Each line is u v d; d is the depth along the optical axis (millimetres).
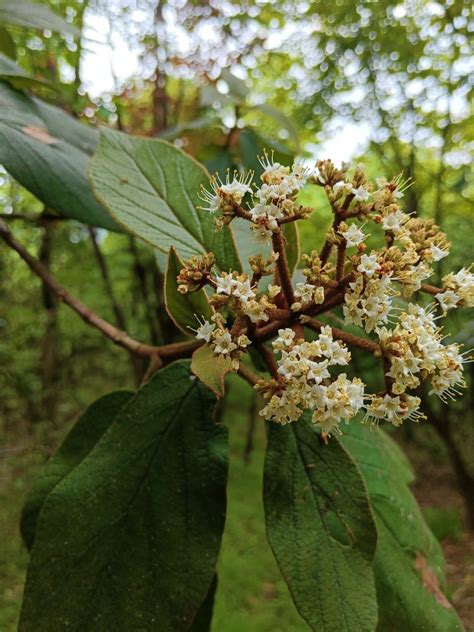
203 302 155
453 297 159
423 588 211
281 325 157
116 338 219
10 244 242
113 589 164
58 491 176
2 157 201
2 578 657
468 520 911
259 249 214
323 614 154
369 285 146
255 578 690
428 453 1127
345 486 171
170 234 185
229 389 901
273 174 156
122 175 192
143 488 175
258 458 1076
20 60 431
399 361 144
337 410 140
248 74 755
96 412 216
